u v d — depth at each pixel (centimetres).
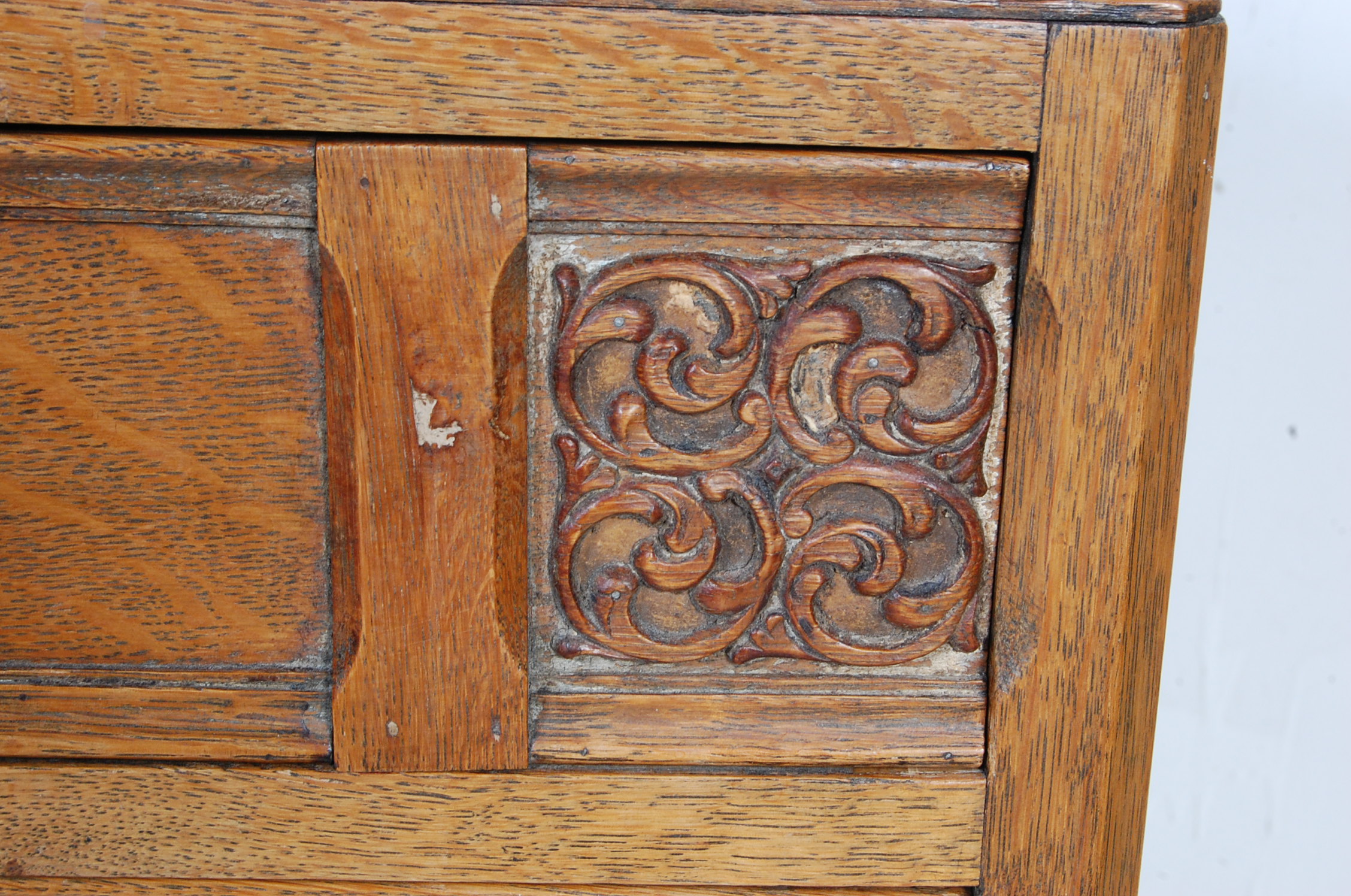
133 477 62
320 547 64
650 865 66
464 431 61
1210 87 60
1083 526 63
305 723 65
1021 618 64
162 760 65
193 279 60
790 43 57
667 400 62
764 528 63
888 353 61
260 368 61
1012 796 66
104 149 57
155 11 56
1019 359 61
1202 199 62
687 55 57
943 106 58
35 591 64
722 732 65
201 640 65
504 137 58
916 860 67
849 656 65
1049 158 58
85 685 64
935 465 63
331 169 58
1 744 65
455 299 60
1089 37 57
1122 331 60
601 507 63
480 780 65
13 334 60
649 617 65
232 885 67
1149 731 68
